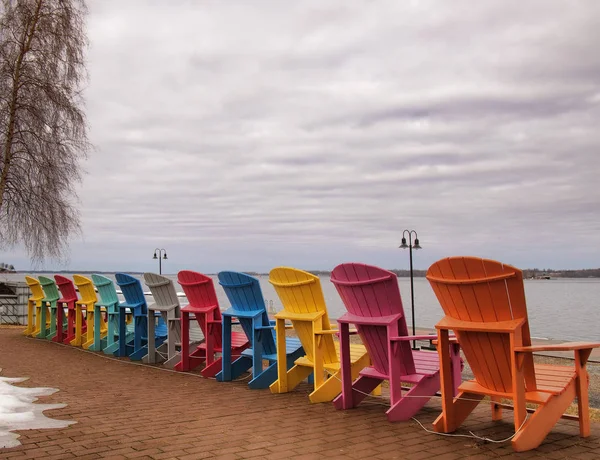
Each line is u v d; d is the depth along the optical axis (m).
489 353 4.11
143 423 4.87
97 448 4.04
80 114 16.08
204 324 8.31
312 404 5.79
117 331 10.95
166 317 9.17
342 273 5.21
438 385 5.12
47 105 15.44
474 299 4.02
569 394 4.23
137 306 9.89
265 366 8.66
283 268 6.11
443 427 4.46
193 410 5.48
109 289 10.70
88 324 11.61
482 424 4.75
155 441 4.25
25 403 5.75
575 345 4.06
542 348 3.80
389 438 4.33
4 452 3.92
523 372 4.00
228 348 7.55
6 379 7.45
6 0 15.27
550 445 4.05
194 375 8.05
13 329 16.45
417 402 5.02
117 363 9.37
